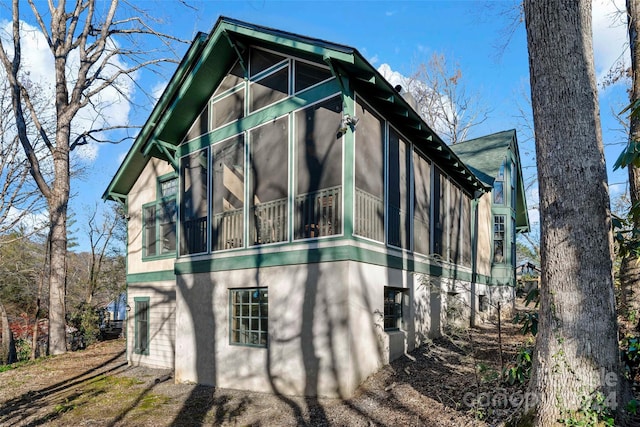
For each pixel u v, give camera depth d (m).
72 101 15.32
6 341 19.34
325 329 6.71
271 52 8.07
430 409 5.48
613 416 3.76
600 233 3.94
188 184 9.72
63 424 6.72
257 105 8.33
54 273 14.45
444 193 11.26
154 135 9.58
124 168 11.84
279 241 7.67
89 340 16.73
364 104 7.43
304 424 5.70
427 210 10.16
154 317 11.23
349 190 6.75
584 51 4.14
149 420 6.52
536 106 4.27
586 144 4.02
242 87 8.63
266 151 8.21
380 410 5.75
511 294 15.38
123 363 11.78
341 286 6.64
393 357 7.78
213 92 9.23
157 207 11.60
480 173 14.63
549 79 4.17
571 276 3.92
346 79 6.80
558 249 4.00
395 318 8.35
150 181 11.94
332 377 6.55
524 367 5.29
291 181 7.45
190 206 9.63
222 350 8.12
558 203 4.03
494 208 15.69
